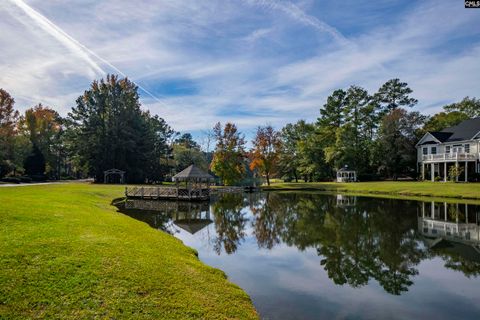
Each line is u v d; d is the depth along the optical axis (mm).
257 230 16719
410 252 12062
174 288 6805
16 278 6258
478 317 6781
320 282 8859
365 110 61219
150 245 10250
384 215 21359
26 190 25844
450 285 8648
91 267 7156
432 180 44844
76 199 21203
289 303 7379
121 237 10508
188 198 32094
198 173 32562
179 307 5969
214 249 12609
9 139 53812
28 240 8516
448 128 49719
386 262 10805
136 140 61094
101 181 56906
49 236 9180
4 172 53344
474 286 8570
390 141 53844
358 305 7328
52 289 6004
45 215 12281
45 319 5082
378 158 55125
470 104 62250
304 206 27438
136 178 59688
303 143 63312
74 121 59000
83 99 59281
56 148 73500
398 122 54281
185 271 8148
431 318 6734
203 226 17875
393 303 7457
